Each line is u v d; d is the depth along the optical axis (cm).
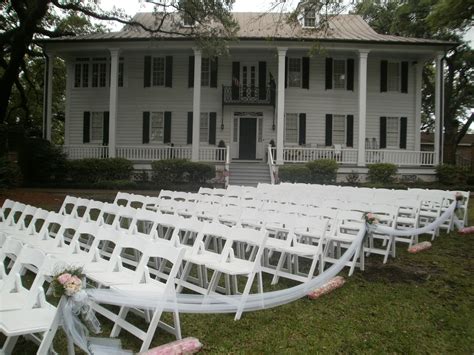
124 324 377
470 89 3173
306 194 965
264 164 2081
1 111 2178
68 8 1997
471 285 541
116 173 2020
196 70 2053
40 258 364
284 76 2050
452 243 795
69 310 304
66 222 577
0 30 2462
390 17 2520
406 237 799
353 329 409
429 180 2056
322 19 1031
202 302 412
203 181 1975
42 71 3183
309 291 493
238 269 450
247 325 416
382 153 2125
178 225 581
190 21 1866
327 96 2272
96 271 441
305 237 678
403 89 2294
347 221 723
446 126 3200
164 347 348
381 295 503
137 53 2316
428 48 2069
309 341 384
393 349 373
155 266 614
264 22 2311
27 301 341
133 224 636
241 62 2277
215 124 2280
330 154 2095
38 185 1930
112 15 2053
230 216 726
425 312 454
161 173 1988
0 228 691
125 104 2323
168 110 2294
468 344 385
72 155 2173
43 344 301
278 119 2025
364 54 2059
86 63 2355
